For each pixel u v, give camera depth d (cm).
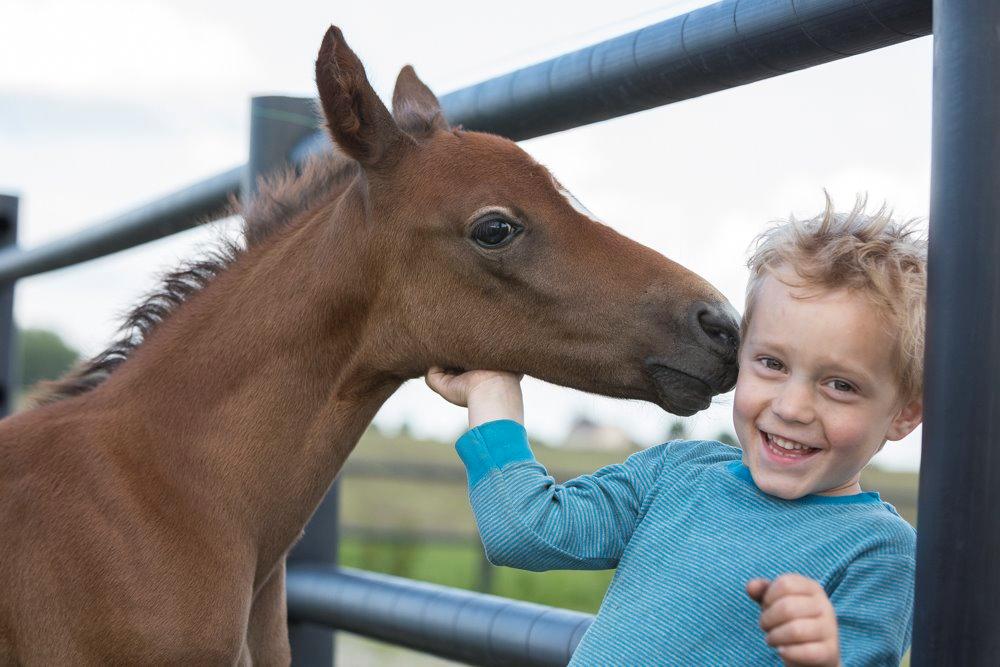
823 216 124
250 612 178
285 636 188
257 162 237
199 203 265
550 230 168
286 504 174
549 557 135
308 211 188
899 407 121
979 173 99
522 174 171
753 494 130
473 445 143
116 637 156
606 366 167
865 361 116
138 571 158
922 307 117
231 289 183
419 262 172
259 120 237
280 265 181
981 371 98
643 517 139
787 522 125
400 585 203
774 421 121
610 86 165
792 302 119
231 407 172
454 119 195
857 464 120
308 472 175
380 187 173
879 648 113
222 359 175
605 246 169
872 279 116
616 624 129
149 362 177
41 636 157
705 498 133
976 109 100
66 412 176
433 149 173
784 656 94
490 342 171
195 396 172
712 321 162
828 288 118
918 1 122
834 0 130
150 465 167
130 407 173
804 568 120
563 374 170
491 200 168
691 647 123
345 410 178
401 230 172
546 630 165
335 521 239
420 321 173
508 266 168
